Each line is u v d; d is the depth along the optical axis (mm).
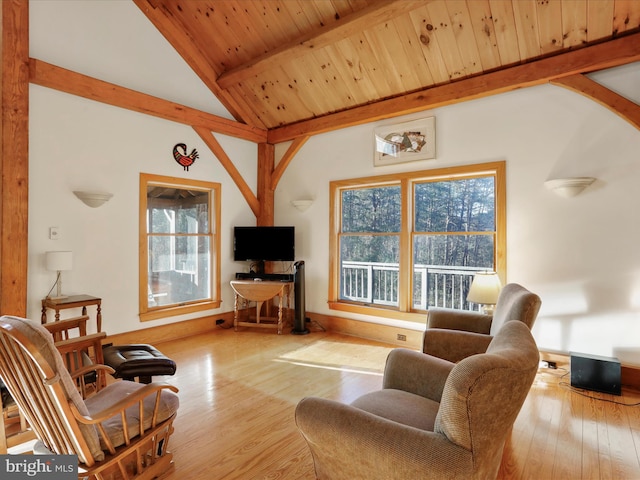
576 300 3381
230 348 4336
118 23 4180
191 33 4707
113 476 1916
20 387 1598
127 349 2670
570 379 3219
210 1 4234
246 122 5453
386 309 4605
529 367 1195
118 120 4168
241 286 5109
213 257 5207
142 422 1756
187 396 3031
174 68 4707
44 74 3475
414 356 2047
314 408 1431
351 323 4914
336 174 5043
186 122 4695
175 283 4836
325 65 4344
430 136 4203
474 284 3361
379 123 4633
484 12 3264
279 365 3773
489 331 2871
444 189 4246
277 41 4297
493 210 3908
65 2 3760
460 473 1138
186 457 2195
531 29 3240
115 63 4141
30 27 3521
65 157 3752
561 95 3441
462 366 1166
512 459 2174
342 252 5113
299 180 5434
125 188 4227
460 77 3846
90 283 3953
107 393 2031
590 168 3311
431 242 4344
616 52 3037
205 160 5035
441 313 3072
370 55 4016
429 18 3477
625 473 2045
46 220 3627
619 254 3189
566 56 3264
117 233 4164
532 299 2146
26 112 3316
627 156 3154
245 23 4293
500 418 1185
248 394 3078
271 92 4988
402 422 1625
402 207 4473
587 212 3326
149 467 1946
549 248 3510
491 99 3818
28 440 2262
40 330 1422
